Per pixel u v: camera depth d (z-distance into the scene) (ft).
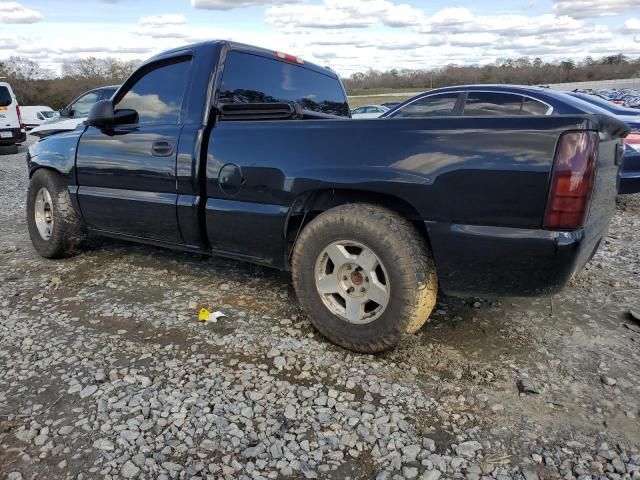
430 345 9.55
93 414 7.50
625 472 6.38
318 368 8.75
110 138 12.49
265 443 6.91
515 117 7.40
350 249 9.10
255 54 12.10
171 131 11.14
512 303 11.52
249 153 9.95
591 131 7.06
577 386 8.24
